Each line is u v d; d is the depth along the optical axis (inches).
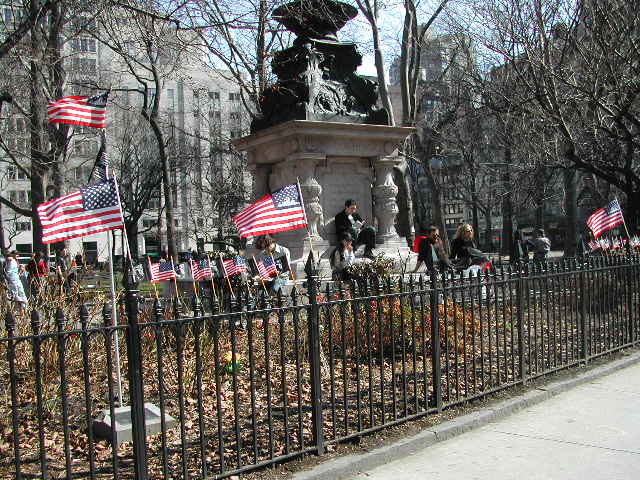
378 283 231.0
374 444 216.8
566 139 612.1
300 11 598.5
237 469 185.8
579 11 602.9
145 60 1350.9
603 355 355.9
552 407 267.1
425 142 1238.9
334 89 630.5
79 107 275.1
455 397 263.0
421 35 984.3
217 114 1723.7
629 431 232.2
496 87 776.3
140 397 169.5
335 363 321.1
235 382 186.9
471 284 268.4
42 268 590.6
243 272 472.4
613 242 704.4
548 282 310.8
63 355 161.8
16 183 2230.6
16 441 154.6
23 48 632.4
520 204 1531.7
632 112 625.3
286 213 354.9
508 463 204.8
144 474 169.2
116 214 245.1
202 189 1584.6
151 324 172.9
